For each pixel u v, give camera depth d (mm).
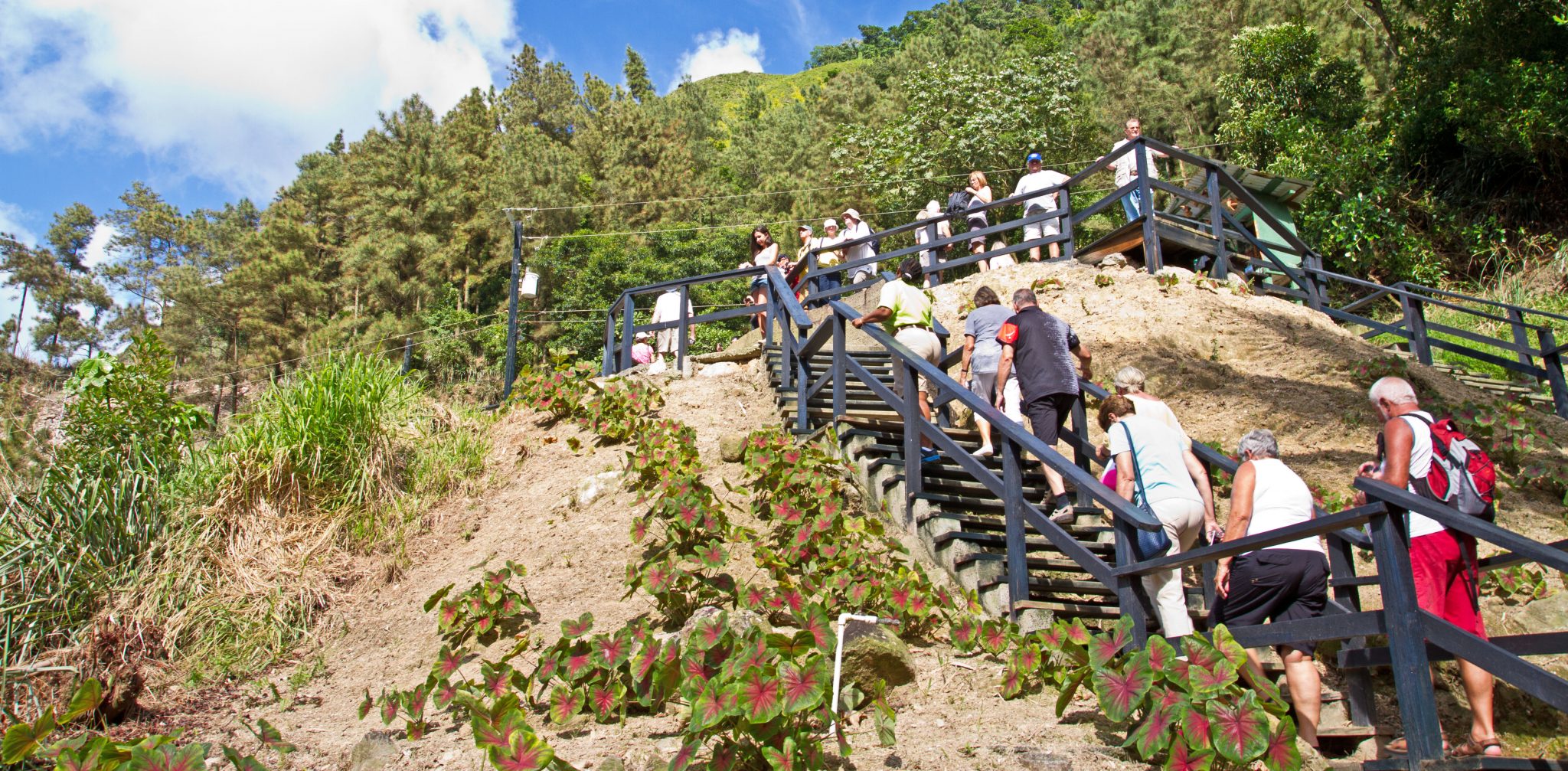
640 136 46656
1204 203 9961
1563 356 9977
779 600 4539
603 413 7906
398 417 7539
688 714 3824
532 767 2924
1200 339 8445
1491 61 16359
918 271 7184
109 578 5320
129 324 56719
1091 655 3357
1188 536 4191
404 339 29703
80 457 5680
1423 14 18438
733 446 6898
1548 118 14789
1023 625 4469
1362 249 16672
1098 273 9719
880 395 6066
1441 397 7559
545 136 55625
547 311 30172
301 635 5578
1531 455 6973
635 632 4035
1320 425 7242
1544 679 2451
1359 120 19438
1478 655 2656
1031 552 5406
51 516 5395
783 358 7852
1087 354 6117
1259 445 3971
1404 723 2852
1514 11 15977
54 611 5059
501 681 3982
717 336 26562
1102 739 3385
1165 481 4207
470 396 9641
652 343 12320
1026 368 5605
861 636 3898
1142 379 4723
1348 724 3918
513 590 5637
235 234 59688
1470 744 3336
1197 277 9383
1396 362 7648
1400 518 2920
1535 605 4914
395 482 7070
